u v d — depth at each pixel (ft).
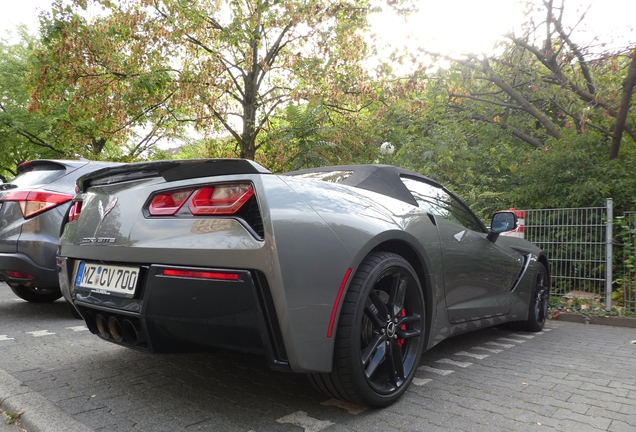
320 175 10.21
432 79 32.99
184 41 37.88
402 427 7.17
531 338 14.56
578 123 28.63
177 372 9.67
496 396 8.66
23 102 56.85
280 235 6.63
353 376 7.29
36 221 14.76
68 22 35.50
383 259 7.94
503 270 13.21
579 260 20.27
